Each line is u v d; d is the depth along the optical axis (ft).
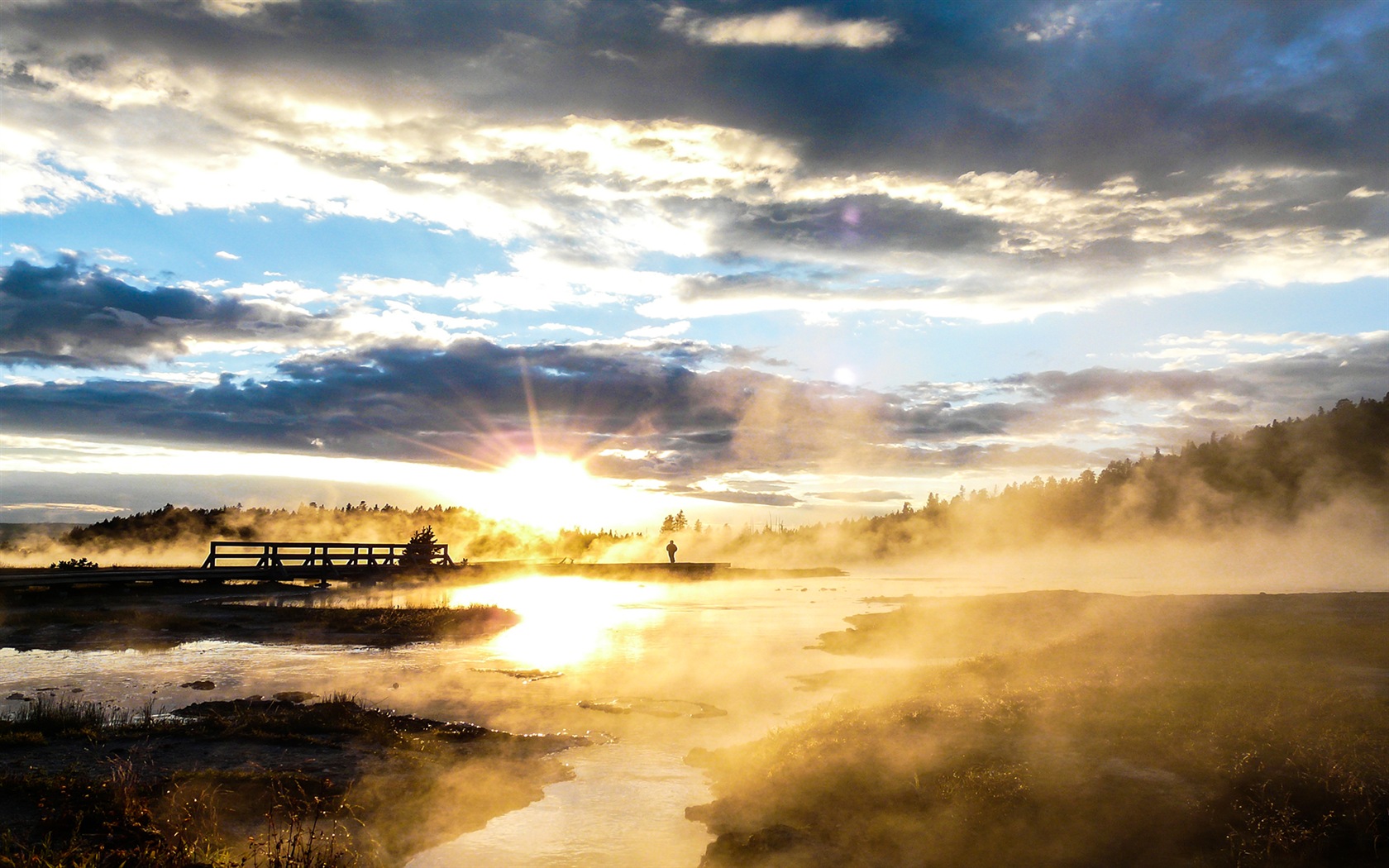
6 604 108.68
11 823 31.17
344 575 158.81
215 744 45.03
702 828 37.01
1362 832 29.01
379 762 43.50
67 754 41.73
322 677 68.49
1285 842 29.01
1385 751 34.19
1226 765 34.06
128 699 58.34
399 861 33.01
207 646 83.82
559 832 36.50
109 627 92.63
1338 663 54.60
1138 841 30.66
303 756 43.57
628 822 37.83
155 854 28.35
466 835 35.94
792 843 33.27
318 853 30.45
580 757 47.80
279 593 133.28
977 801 33.96
